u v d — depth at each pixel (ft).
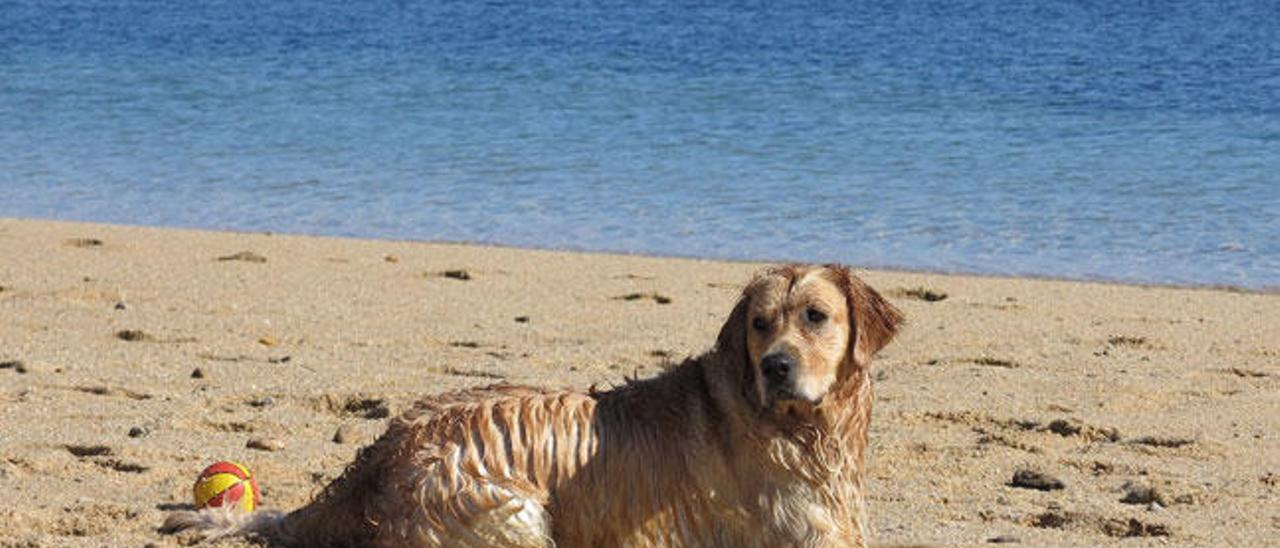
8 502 26.99
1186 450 31.55
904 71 103.14
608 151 77.92
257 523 24.34
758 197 67.05
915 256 56.44
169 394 34.65
